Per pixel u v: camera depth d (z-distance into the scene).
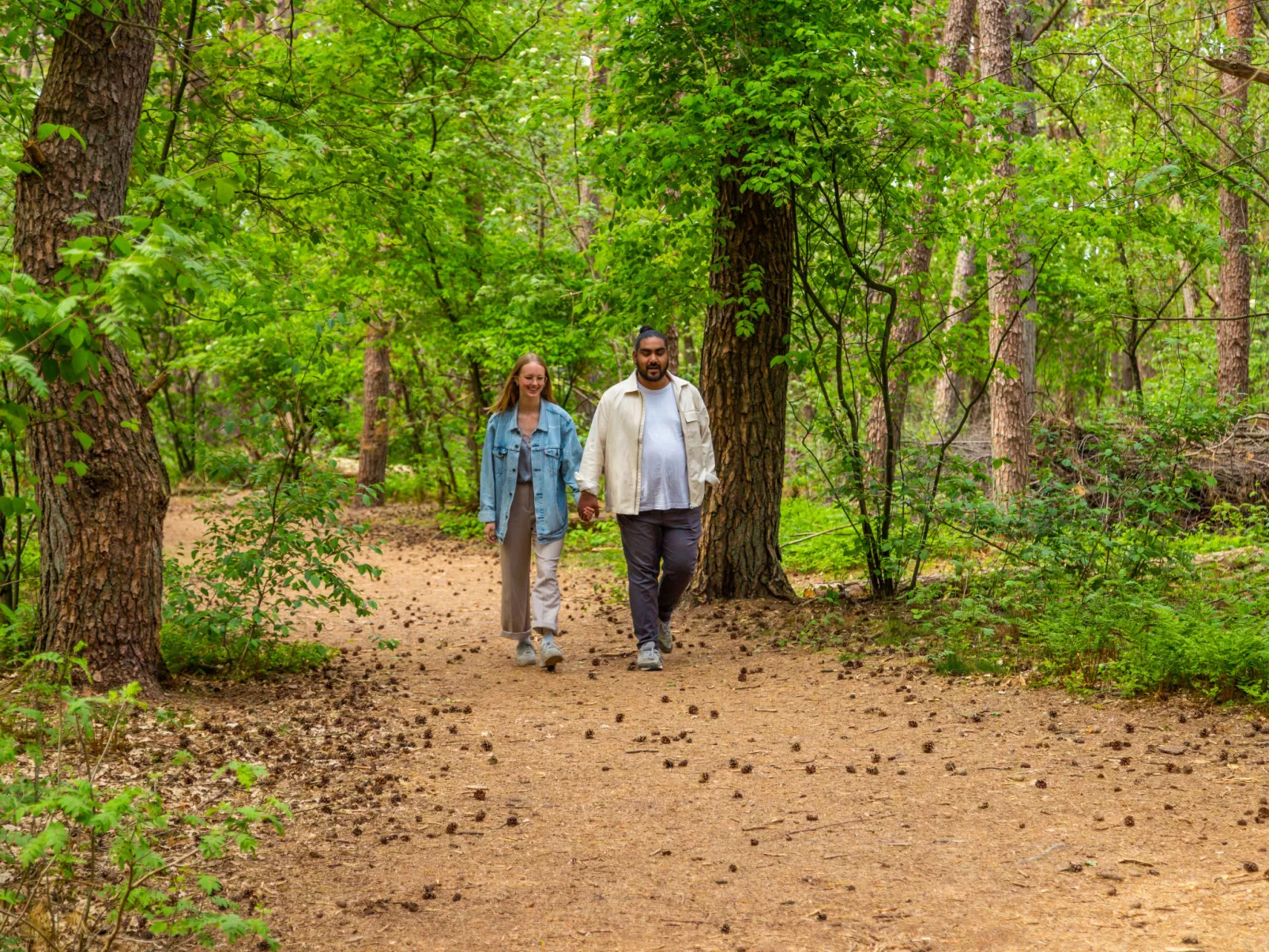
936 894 3.27
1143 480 7.27
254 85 7.59
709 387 8.48
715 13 7.63
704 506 8.52
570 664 7.02
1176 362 20.06
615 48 8.03
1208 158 8.21
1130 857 3.48
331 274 13.83
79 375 2.72
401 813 4.13
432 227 9.51
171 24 6.85
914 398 23.67
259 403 6.93
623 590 10.57
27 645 5.64
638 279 9.12
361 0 8.07
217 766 4.48
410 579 12.05
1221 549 10.28
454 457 18.83
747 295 8.18
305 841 3.80
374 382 20.45
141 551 5.50
